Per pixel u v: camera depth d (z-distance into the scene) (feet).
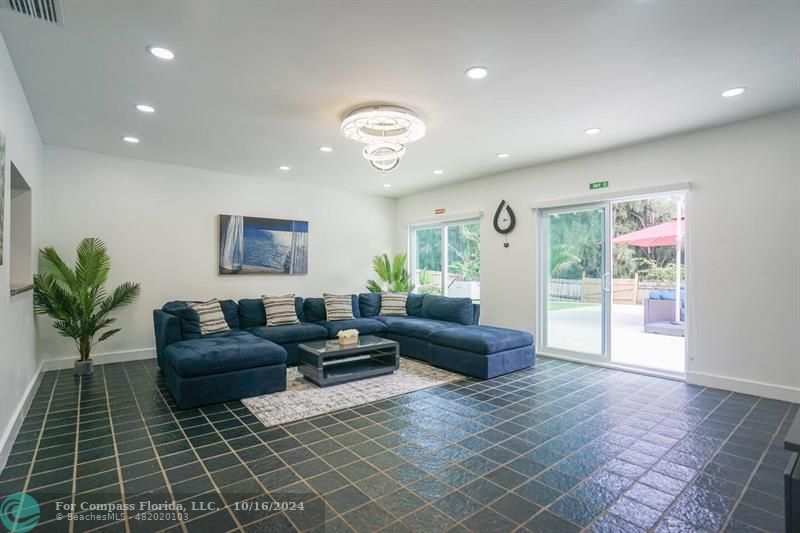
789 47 7.80
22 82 9.24
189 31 7.22
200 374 10.53
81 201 14.73
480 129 12.42
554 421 9.59
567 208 16.28
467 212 19.75
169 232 16.65
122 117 11.44
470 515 5.92
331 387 12.30
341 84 9.34
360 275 22.95
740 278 11.84
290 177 19.15
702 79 9.16
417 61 8.31
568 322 16.42
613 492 6.56
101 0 6.32
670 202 30.45
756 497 6.44
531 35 7.37
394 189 22.07
